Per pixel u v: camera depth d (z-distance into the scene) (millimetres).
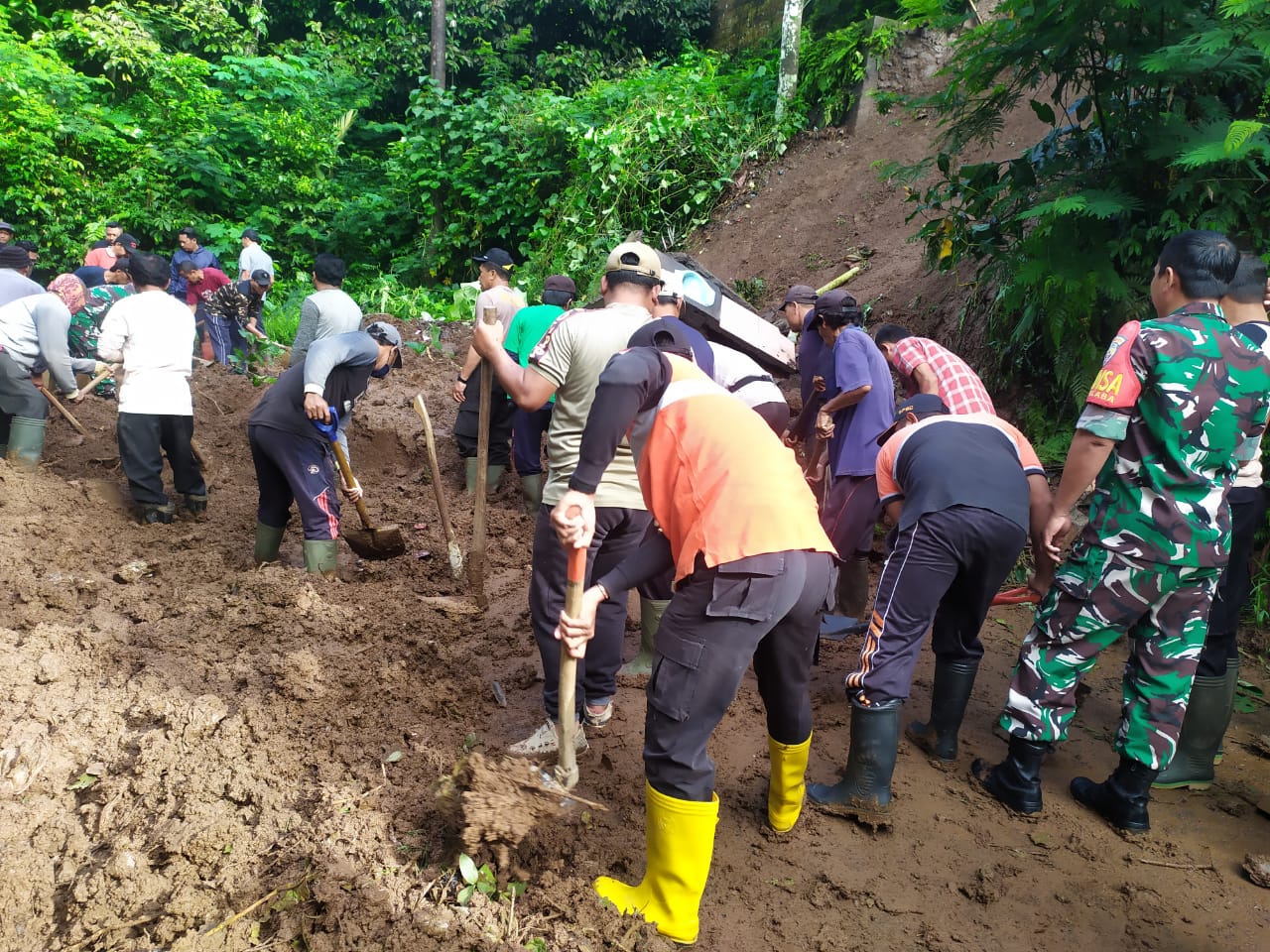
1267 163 4996
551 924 2746
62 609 4648
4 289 6730
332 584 5074
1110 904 3043
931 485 3406
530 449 6383
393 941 2635
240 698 3807
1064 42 5094
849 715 4109
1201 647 3344
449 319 11633
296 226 16078
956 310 7578
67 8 18266
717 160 11984
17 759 3393
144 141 16016
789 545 2654
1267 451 5012
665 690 2686
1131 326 3223
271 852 2975
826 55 11883
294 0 20156
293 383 4941
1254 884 3166
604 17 18219
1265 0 4309
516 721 3850
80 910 2766
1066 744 4031
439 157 15445
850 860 3193
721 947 2787
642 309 3613
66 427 7406
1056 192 5496
